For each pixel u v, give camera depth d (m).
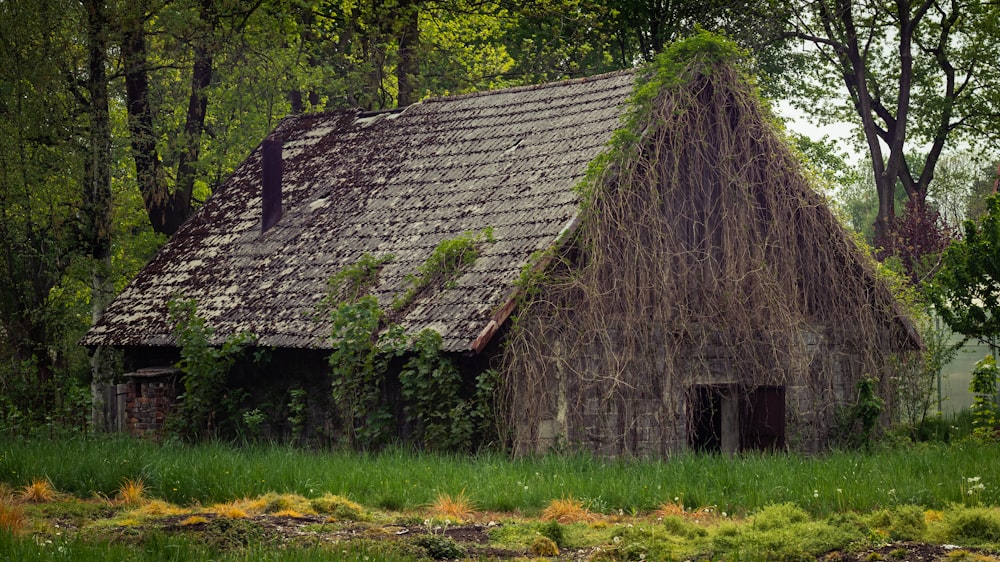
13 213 26.55
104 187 28.05
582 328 18.67
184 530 11.70
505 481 14.41
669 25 41.28
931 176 43.00
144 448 17.89
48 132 26.92
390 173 24.28
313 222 24.27
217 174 33.62
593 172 19.16
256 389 22.09
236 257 24.72
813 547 10.34
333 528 11.98
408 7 36.25
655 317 19.38
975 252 20.78
